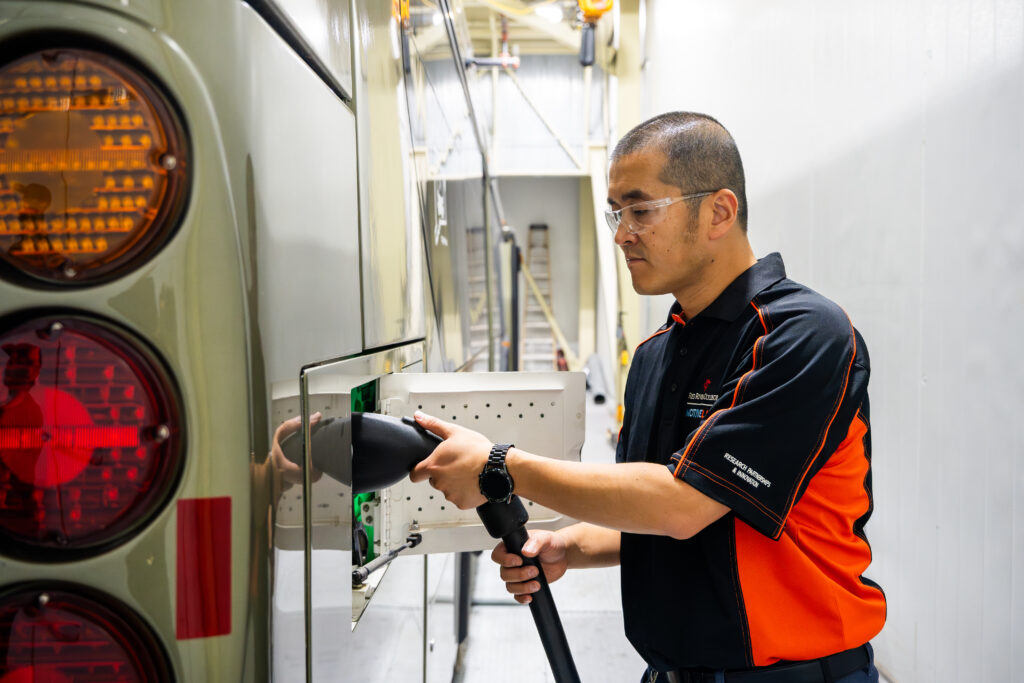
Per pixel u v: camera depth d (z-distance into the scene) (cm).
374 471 92
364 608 91
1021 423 152
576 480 89
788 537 93
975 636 170
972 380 170
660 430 107
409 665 121
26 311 50
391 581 109
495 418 109
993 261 161
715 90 386
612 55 621
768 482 87
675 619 99
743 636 94
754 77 320
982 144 165
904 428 205
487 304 327
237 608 54
